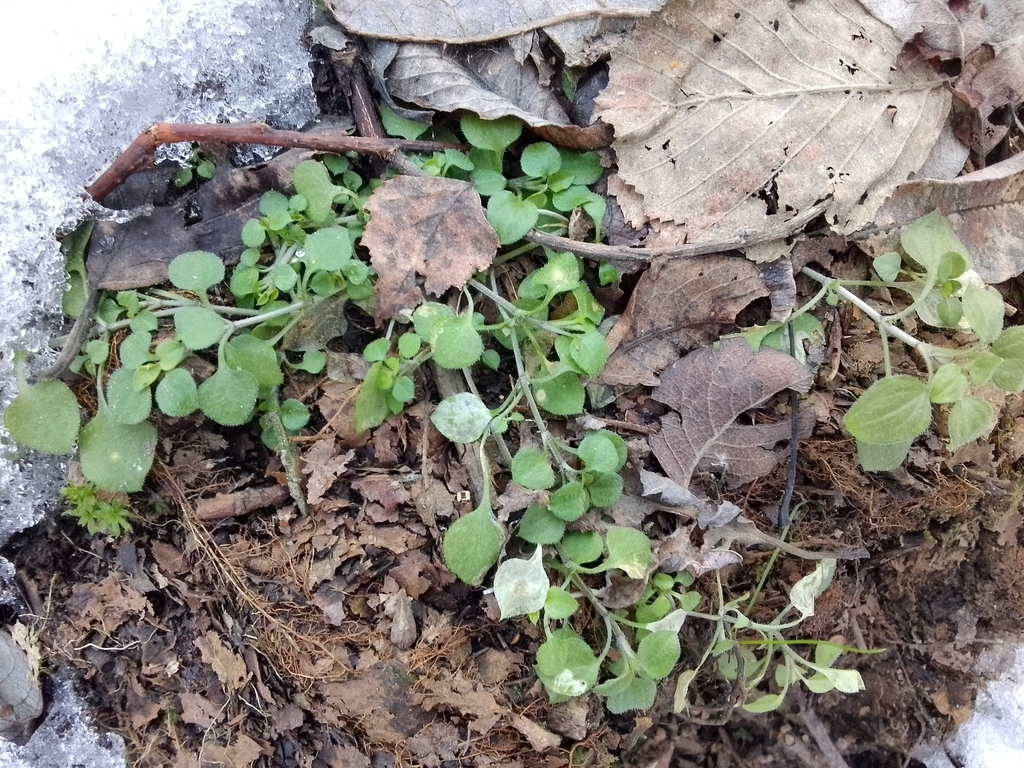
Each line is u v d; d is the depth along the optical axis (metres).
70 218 0.18
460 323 0.18
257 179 0.19
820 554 0.20
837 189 0.20
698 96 0.20
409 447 0.19
